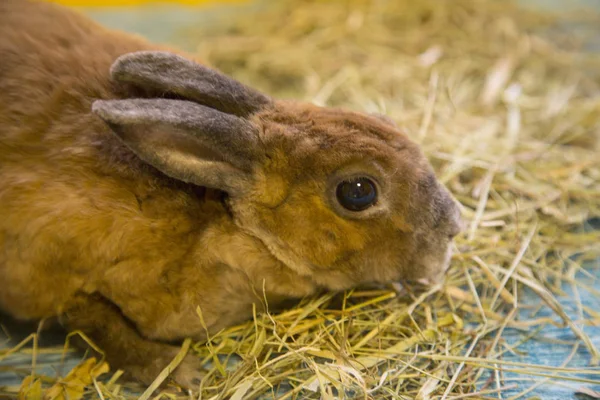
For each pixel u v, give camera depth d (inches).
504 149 17.8
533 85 20.6
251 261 13.1
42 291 12.9
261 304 13.8
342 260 13.1
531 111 19.6
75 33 13.9
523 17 24.3
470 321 14.3
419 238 13.2
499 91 20.3
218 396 12.6
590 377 13.3
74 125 12.9
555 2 26.3
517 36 22.9
